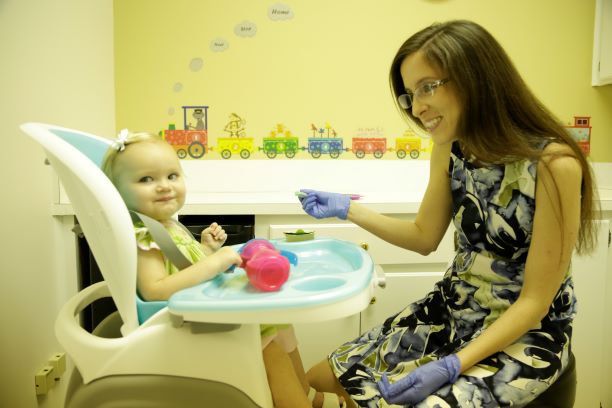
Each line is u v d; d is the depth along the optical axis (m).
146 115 1.68
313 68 1.70
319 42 1.70
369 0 1.69
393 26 1.71
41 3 1.15
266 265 0.63
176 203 0.85
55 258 1.21
